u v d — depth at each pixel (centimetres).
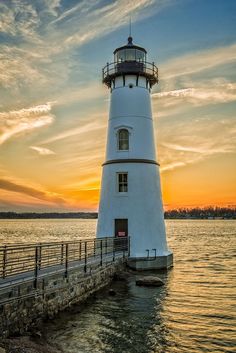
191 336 1398
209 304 1864
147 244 2723
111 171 2853
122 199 2780
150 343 1312
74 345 1238
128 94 2934
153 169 2889
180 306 1806
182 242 6919
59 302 1518
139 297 1922
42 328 1338
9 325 1176
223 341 1357
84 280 1783
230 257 4222
